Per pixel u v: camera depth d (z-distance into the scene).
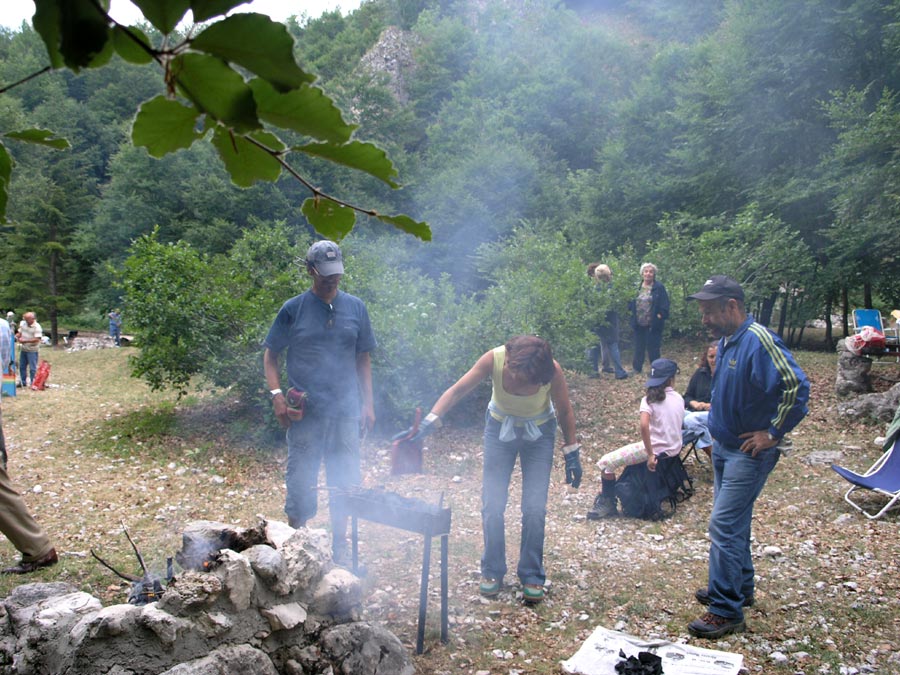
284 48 0.76
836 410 9.31
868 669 3.56
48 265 34.06
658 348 11.77
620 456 6.20
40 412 10.92
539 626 4.07
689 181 22.58
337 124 0.87
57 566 4.80
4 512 4.59
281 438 8.67
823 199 18.33
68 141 1.12
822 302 18.92
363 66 64.75
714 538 4.03
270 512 6.30
